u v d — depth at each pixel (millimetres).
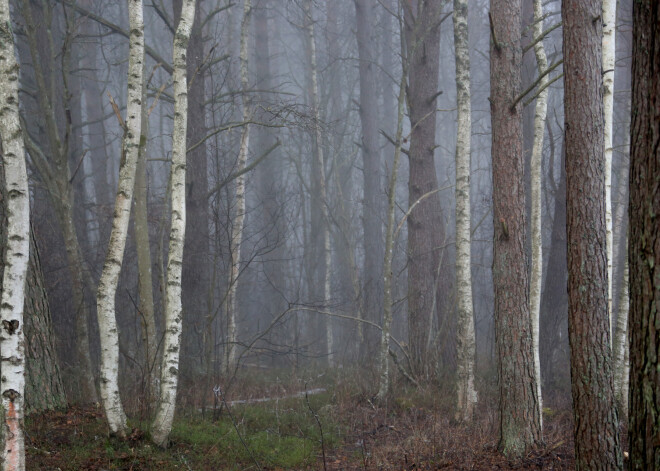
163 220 11328
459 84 10953
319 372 16391
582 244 5637
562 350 17547
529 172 17297
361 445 9375
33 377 8414
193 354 13930
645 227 2945
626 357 9789
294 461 8273
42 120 15320
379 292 17984
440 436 8852
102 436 7723
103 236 16750
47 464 6719
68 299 14289
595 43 5676
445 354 14766
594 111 5660
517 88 8133
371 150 20672
